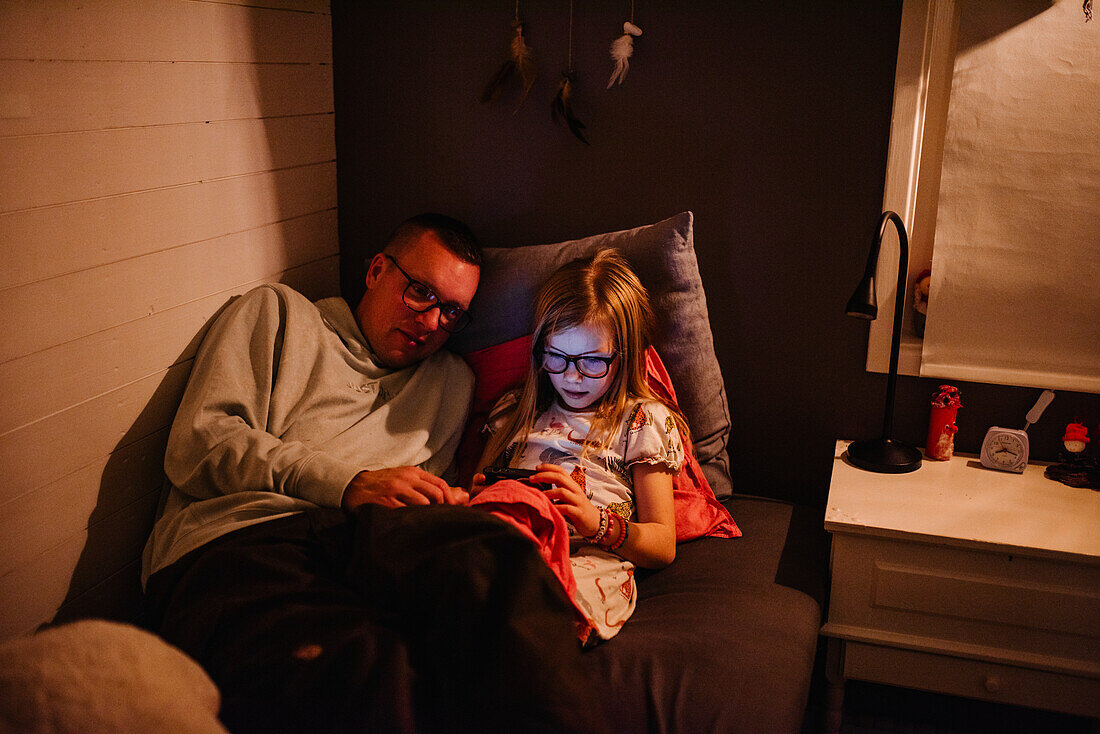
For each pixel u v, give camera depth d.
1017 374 1.75
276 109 1.86
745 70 1.81
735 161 1.86
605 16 1.87
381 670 1.10
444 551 1.21
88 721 0.54
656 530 1.51
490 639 1.15
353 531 1.35
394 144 2.07
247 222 1.80
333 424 1.63
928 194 1.77
